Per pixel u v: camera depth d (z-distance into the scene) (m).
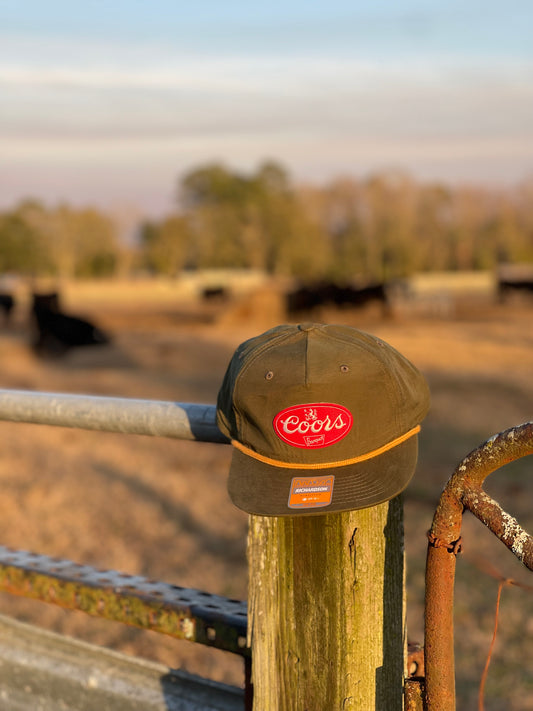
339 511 1.13
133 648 3.52
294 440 1.17
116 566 4.39
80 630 3.70
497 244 91.62
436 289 55.38
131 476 6.32
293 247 91.12
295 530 1.23
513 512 5.10
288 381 1.18
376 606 1.22
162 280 89.06
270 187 107.38
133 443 7.42
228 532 5.02
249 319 27.41
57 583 1.62
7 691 1.73
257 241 93.44
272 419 1.18
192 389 11.54
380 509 1.21
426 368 13.14
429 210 91.94
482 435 7.77
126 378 12.76
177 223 97.81
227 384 1.29
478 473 1.08
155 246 98.44
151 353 16.64
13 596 4.11
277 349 1.25
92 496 5.75
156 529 5.04
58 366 14.72
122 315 32.31
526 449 1.03
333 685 1.23
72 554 4.58
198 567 4.39
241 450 1.24
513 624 3.66
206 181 104.25
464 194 93.19
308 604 1.24
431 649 1.13
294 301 28.16
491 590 4.04
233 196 103.50
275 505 1.15
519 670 3.27
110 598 1.54
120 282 86.50
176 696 1.50
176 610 1.45
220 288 40.91
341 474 1.17
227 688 1.44
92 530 5.00
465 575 4.23
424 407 1.24
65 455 6.98
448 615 1.12
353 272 89.38
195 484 6.08
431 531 1.13
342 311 28.86
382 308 28.41
